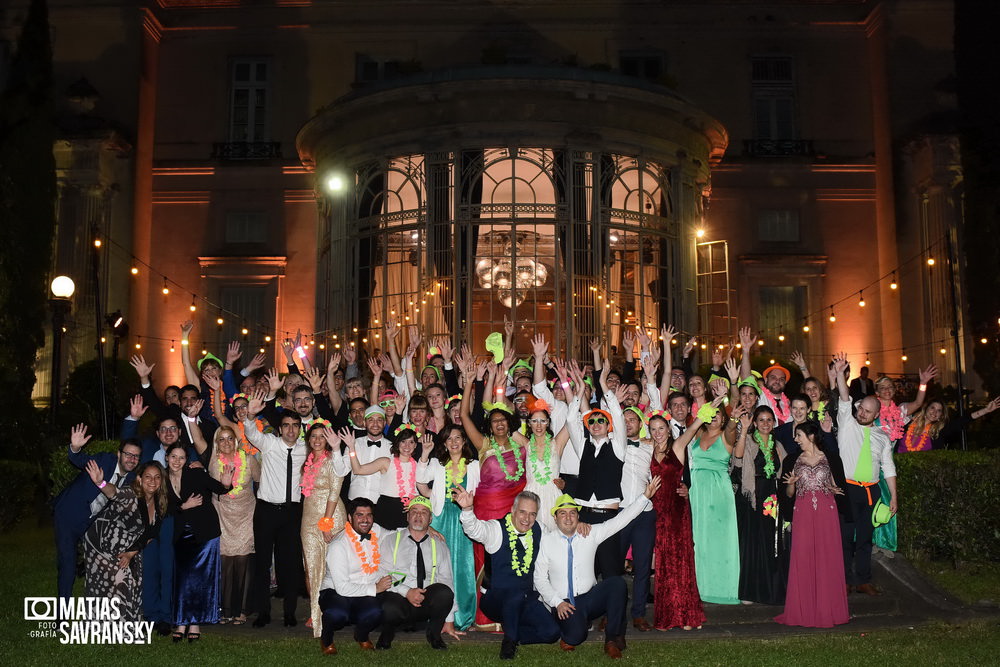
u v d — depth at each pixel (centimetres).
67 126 2286
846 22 2478
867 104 2459
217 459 856
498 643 782
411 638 795
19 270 1586
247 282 2423
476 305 1748
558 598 726
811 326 2372
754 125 2459
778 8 2483
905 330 2291
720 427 881
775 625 832
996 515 985
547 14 2486
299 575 871
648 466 823
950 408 1991
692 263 1908
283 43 2508
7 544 1225
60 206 2278
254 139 2489
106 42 2416
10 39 2419
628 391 907
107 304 2284
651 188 1867
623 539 824
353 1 2497
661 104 1834
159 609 784
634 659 719
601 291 1753
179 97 2497
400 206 1842
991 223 1619
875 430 907
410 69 2003
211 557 799
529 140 1777
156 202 2455
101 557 785
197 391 922
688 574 820
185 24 2517
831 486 832
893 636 786
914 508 1013
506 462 816
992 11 1655
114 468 815
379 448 851
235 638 797
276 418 941
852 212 2419
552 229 1759
